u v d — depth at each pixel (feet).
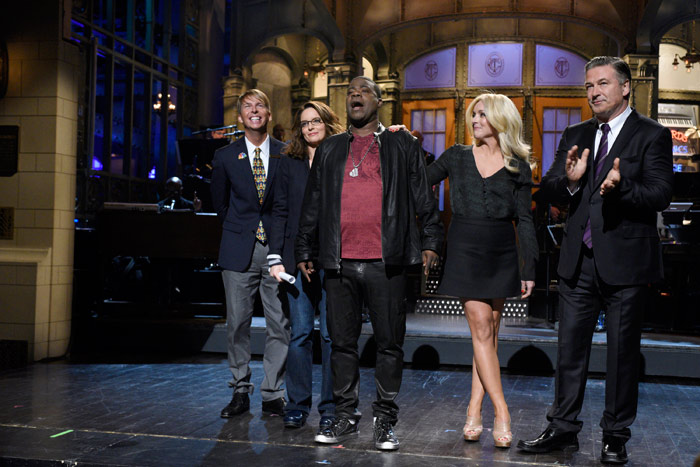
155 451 9.37
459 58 37.55
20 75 16.97
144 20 38.37
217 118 43.96
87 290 19.70
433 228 10.02
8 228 17.06
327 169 10.11
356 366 10.31
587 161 9.62
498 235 9.90
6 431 10.35
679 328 18.71
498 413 9.79
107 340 18.90
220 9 44.16
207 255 18.90
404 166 9.98
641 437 10.55
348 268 9.98
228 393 13.28
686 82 35.96
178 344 18.44
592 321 9.71
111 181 35.27
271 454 9.29
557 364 9.77
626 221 9.26
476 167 10.02
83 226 32.48
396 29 33.78
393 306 9.88
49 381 14.35
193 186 25.14
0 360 15.76
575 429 9.61
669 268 19.20
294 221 11.05
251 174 11.68
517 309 21.95
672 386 14.87
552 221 20.08
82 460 8.91
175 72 40.73
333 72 34.01
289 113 41.42
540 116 36.68
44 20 16.88
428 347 16.88
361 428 10.72
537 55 36.73
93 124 33.60
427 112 38.17
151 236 19.24
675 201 22.56
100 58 34.68
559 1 31.83
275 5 35.47
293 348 10.94
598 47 35.94
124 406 12.09
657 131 9.25
